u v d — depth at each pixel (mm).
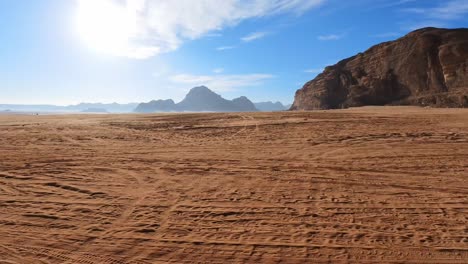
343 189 6887
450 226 4918
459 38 72562
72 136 17203
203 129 19453
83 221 5484
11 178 8398
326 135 14805
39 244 4676
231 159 10367
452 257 4047
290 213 5617
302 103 106188
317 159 9961
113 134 17984
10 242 4754
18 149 13070
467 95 58938
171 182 7777
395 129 15844
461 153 10094
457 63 68438
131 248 4508
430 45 75812
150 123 24500
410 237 4602
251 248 4426
